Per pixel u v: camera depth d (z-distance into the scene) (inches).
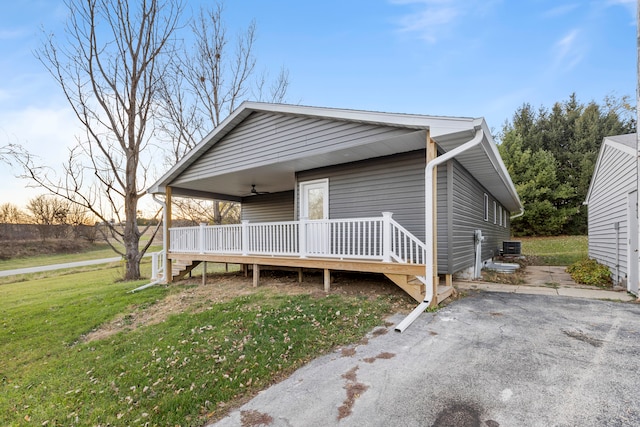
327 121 247.0
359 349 142.9
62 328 230.5
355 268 230.4
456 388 105.0
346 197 297.3
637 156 218.8
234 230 311.6
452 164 244.2
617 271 281.1
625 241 264.8
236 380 125.9
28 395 142.3
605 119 871.1
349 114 226.2
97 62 471.2
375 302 207.8
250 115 298.8
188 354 156.6
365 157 275.3
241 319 195.0
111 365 160.1
